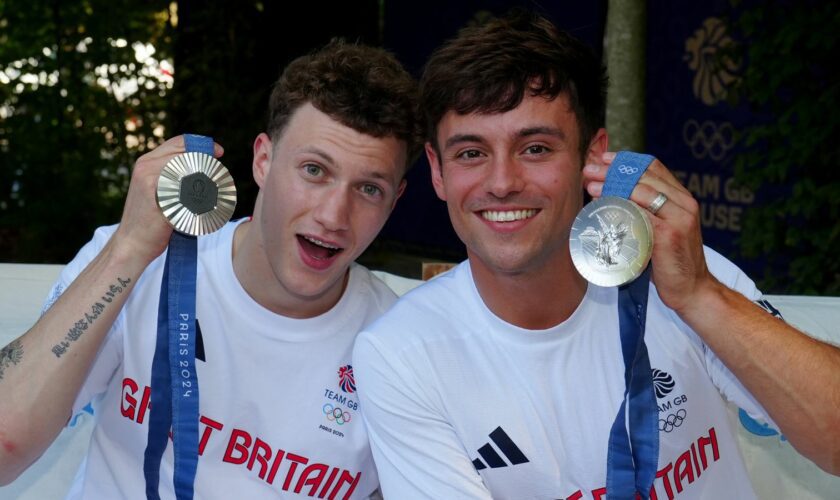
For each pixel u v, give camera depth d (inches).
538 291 77.9
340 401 88.7
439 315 81.6
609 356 80.5
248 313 86.7
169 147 78.8
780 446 111.8
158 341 82.3
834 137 176.2
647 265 75.5
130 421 86.4
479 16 236.4
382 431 81.0
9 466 80.0
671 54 213.0
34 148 282.8
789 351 73.5
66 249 287.3
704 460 83.7
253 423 87.2
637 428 77.6
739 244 194.7
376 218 84.1
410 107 82.7
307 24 287.4
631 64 165.8
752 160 185.0
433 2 252.7
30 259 284.4
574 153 77.5
